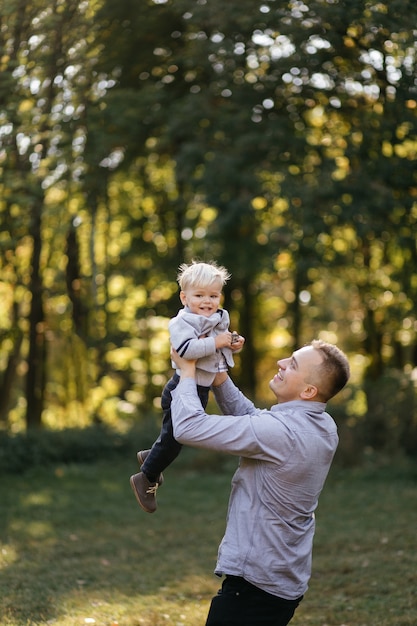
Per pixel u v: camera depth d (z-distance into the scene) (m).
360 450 12.30
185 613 5.70
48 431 13.19
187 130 12.45
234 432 3.08
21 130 8.59
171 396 3.29
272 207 13.55
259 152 12.36
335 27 8.05
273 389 3.32
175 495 10.82
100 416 17.14
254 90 11.55
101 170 11.74
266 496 3.14
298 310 18.55
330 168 11.66
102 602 5.94
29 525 8.98
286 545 3.14
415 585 6.35
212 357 3.23
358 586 6.38
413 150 10.97
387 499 10.19
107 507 10.05
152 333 17.69
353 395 13.38
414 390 12.67
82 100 9.19
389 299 15.30
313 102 11.34
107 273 14.89
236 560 3.12
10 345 14.90
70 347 15.72
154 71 11.16
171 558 7.55
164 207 16.03
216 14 9.26
